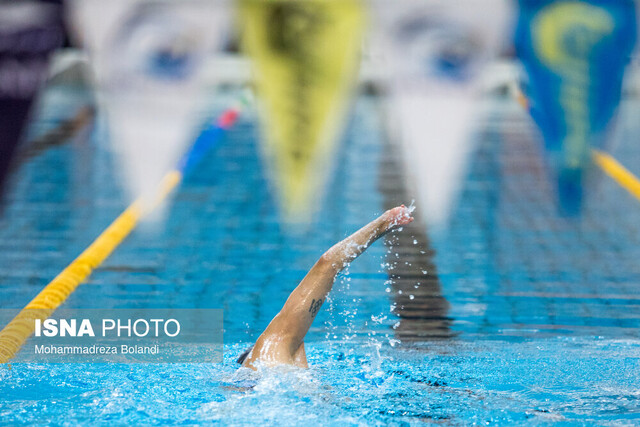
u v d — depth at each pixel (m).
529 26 48.62
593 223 23.77
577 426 8.12
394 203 26.25
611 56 45.41
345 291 16.92
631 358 11.63
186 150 34.56
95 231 22.58
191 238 22.11
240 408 8.41
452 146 35.41
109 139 36.12
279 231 22.91
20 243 21.09
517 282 17.91
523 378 10.27
